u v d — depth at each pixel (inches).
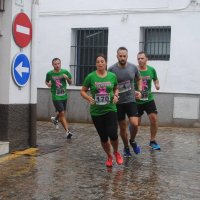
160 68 552.4
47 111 605.9
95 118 291.9
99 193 239.6
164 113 551.8
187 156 350.6
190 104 540.1
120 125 330.6
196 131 510.3
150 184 260.5
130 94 325.7
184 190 249.6
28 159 322.7
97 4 580.1
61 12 597.6
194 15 534.9
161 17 550.6
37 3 358.6
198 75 535.8
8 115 335.3
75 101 592.4
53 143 399.2
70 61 597.3
